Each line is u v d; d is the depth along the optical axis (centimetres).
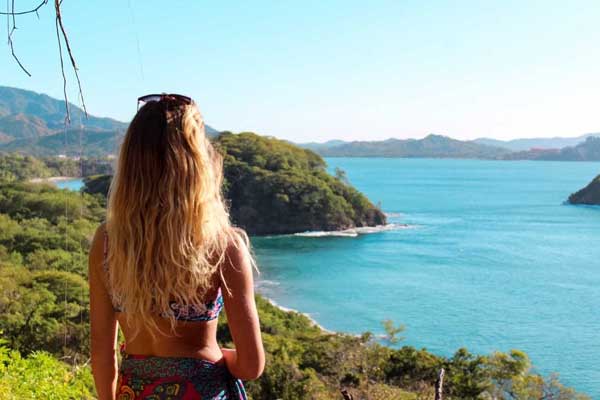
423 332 4622
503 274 6831
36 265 4703
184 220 151
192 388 154
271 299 5528
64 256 4969
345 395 196
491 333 4622
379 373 2861
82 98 202
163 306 152
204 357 157
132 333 158
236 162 10925
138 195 152
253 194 10406
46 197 6769
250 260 162
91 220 6400
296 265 7144
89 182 10038
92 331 163
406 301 5544
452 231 10456
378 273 6750
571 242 9369
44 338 2447
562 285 6316
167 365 154
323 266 7094
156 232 150
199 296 155
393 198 16875
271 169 11488
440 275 6712
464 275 6750
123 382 160
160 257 150
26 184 7681
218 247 156
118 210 154
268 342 3219
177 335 155
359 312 5150
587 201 15750
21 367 539
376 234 9969
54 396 522
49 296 3316
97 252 161
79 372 659
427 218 12356
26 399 493
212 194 158
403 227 10906
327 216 10362
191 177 154
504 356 2855
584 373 3806
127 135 159
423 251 8306
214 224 155
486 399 2653
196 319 156
